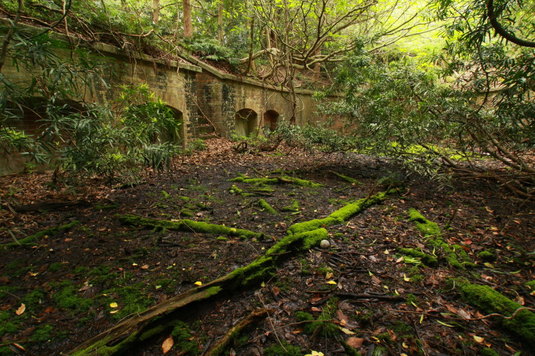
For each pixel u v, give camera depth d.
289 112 11.19
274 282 1.79
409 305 1.58
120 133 2.90
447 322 1.45
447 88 3.83
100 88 4.58
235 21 10.37
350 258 2.09
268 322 1.45
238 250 2.21
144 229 2.64
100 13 4.56
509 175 3.67
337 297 1.64
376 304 1.59
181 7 9.88
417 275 1.86
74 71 2.57
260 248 2.24
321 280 1.82
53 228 2.54
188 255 2.15
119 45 5.02
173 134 6.61
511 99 3.06
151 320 1.38
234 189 3.92
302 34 8.97
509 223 2.70
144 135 3.25
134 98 4.68
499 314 1.44
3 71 3.42
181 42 7.27
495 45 3.18
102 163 2.90
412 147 4.33
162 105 3.84
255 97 9.52
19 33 2.04
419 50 8.09
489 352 1.25
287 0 7.50
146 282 1.80
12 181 3.89
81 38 3.90
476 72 3.53
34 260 2.08
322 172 5.10
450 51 3.62
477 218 2.86
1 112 2.09
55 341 1.33
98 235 2.50
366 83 5.34
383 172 5.07
